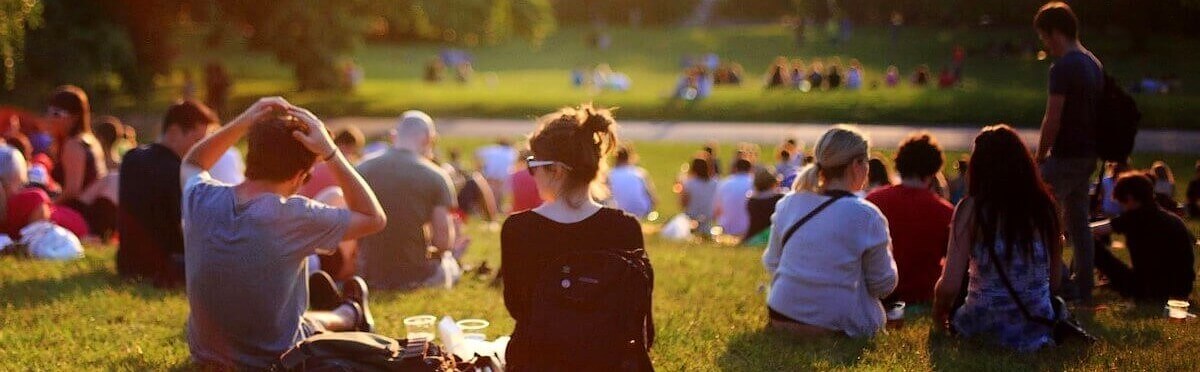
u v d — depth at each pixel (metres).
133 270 8.08
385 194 8.13
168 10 38.09
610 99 40.44
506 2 50.41
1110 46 58.62
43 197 9.68
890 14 78.56
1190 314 7.43
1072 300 7.93
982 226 6.32
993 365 5.91
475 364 5.01
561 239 4.34
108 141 11.47
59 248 9.14
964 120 33.56
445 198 8.39
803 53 68.75
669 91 46.41
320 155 5.16
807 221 6.59
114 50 35.22
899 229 7.63
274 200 5.10
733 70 52.91
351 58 56.47
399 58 71.94
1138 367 5.93
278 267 5.10
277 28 40.34
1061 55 7.75
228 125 5.33
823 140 6.61
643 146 32.50
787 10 104.00
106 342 6.22
